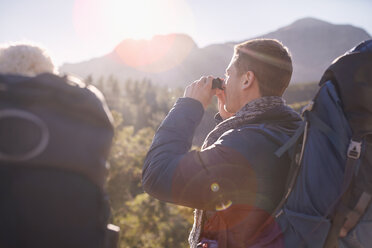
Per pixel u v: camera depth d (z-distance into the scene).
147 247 11.34
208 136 1.83
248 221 1.54
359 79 1.43
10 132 0.94
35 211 0.93
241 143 1.57
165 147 1.63
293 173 1.52
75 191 0.99
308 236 1.40
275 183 1.58
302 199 1.44
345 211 1.36
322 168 1.41
